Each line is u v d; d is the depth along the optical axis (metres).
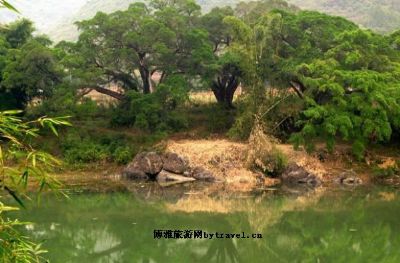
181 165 26.31
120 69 31.44
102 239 15.83
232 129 28.36
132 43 29.22
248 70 27.30
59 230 16.73
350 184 24.89
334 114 24.59
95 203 20.84
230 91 34.06
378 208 19.91
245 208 20.11
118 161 27.78
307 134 25.09
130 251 14.75
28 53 27.92
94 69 28.62
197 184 25.25
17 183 4.14
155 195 22.66
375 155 27.27
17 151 4.16
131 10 29.97
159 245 15.42
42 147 28.50
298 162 25.64
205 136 30.53
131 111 29.83
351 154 27.12
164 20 29.89
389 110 24.86
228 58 28.33
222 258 14.33
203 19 32.72
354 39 26.78
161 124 29.14
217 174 25.80
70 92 27.86
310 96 26.23
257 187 24.48
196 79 32.72
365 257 14.25
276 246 15.37
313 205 20.58
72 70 28.19
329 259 14.05
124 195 22.55
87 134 30.02
